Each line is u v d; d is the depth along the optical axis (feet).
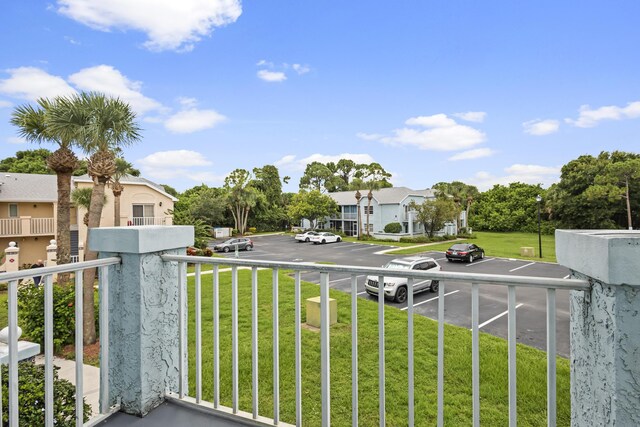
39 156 92.02
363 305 29.60
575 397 3.70
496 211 145.28
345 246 89.45
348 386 15.20
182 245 6.30
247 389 14.58
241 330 22.09
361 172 199.41
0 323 25.95
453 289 38.17
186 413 5.65
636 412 2.85
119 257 5.60
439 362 4.16
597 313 3.23
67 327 20.62
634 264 2.83
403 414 13.10
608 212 104.27
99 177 25.30
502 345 20.35
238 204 127.65
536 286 3.60
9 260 43.32
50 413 4.49
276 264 5.19
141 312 5.46
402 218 112.16
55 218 54.49
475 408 3.96
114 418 5.46
